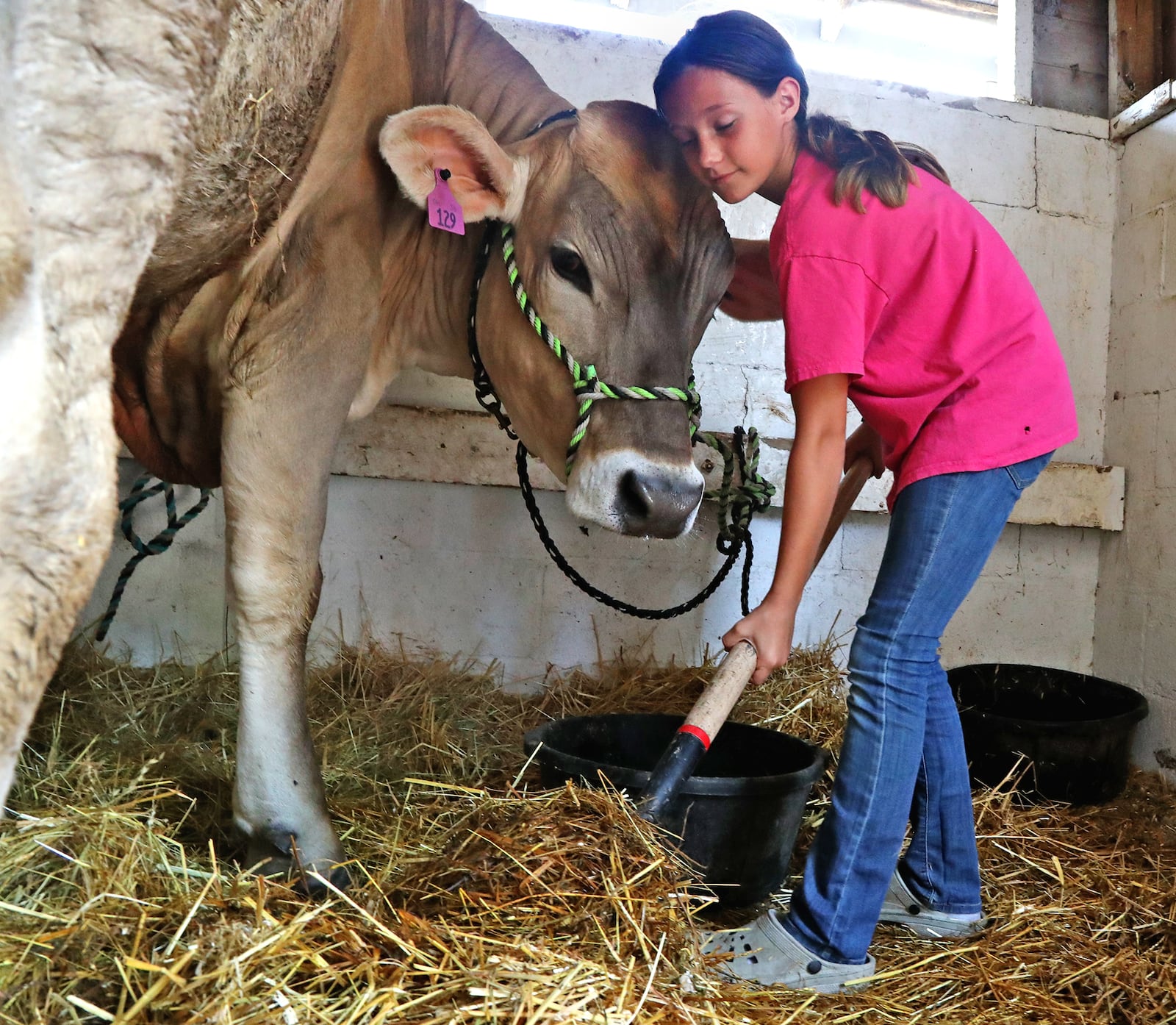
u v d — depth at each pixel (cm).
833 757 220
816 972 142
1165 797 255
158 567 257
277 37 116
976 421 147
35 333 69
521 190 172
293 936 107
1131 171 304
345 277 155
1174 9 307
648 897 121
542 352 172
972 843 169
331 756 205
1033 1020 144
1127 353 301
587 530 280
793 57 156
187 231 127
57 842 127
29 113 68
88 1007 94
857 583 297
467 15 190
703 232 176
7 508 68
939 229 148
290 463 149
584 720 191
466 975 103
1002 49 324
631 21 412
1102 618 308
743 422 287
